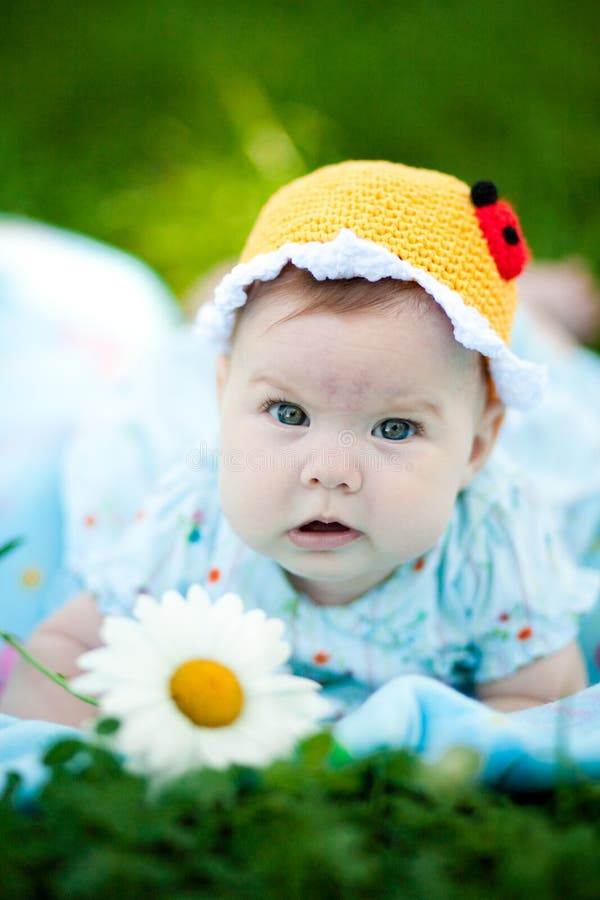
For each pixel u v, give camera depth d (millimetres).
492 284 1589
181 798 1127
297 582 1739
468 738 1312
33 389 2373
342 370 1444
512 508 1807
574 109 3855
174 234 3316
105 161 3553
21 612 2082
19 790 1180
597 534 2199
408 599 1724
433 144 3691
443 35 4109
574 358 2590
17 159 3463
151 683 1269
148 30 4023
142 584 1788
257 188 3441
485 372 1605
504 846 1103
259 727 1279
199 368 2377
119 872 1011
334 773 1190
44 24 4035
